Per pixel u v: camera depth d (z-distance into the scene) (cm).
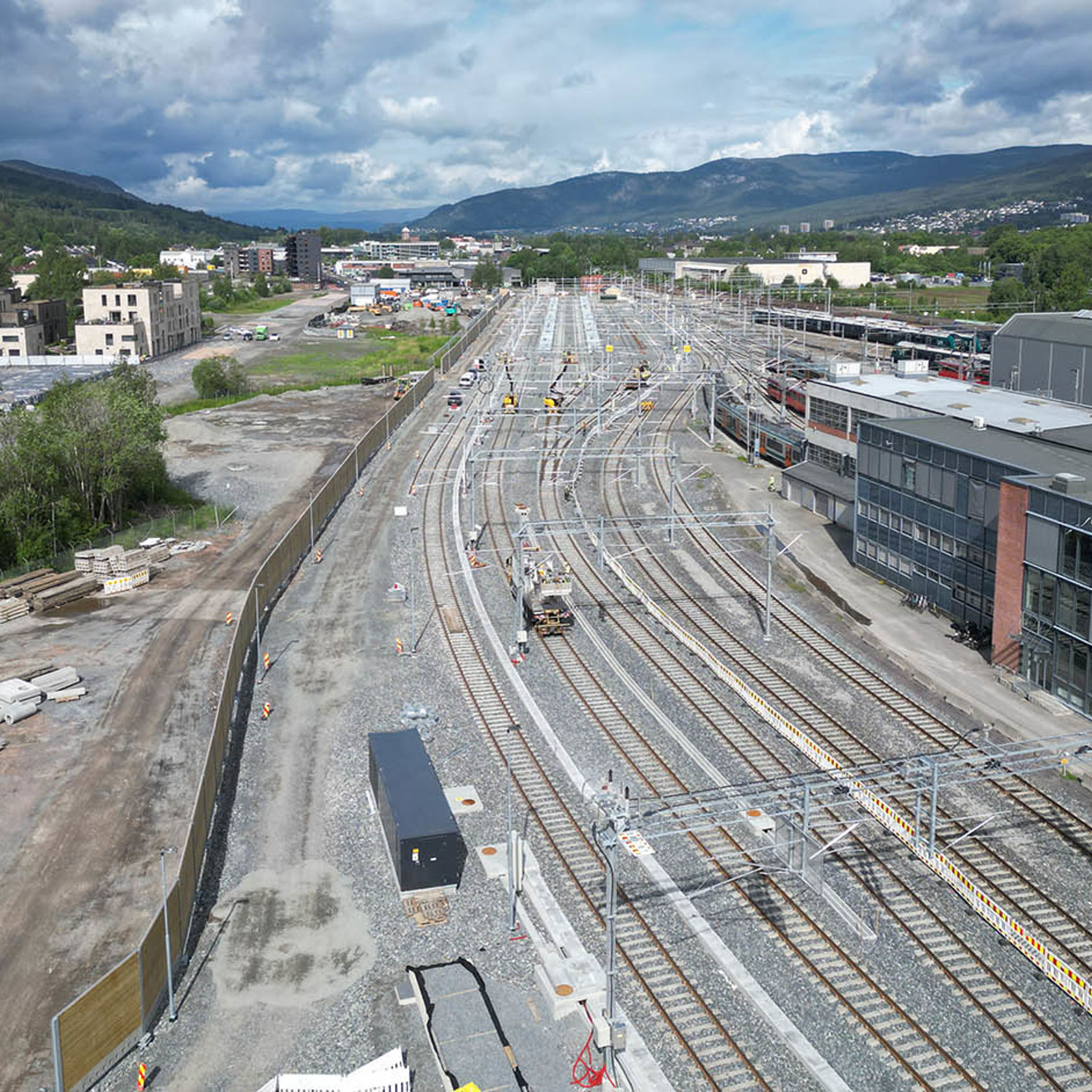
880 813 4097
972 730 5166
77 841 4281
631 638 6475
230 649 6047
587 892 3941
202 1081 3042
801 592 7231
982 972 3491
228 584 7431
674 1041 3191
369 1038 3203
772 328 19162
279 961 3553
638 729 5256
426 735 5156
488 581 7581
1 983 3459
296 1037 3216
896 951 3597
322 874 4050
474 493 10006
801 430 11088
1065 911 3788
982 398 8369
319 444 11862
